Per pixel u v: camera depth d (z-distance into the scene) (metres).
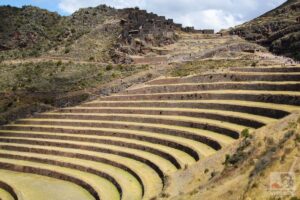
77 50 110.88
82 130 73.50
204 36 115.69
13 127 82.38
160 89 79.12
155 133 64.56
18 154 71.44
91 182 56.38
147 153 59.53
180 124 63.50
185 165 48.88
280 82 61.41
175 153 55.00
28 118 85.25
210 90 71.12
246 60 83.00
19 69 104.31
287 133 40.12
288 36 93.75
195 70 82.81
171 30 115.19
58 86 92.38
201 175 44.31
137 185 51.12
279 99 56.88
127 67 97.25
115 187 53.81
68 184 59.69
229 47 97.50
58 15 137.50
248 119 53.94
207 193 37.12
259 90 63.34
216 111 61.78
